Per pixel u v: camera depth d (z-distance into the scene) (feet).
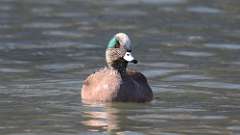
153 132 50.19
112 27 90.12
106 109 56.75
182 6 102.01
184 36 85.51
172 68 71.36
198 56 76.38
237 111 55.98
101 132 50.21
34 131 50.39
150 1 105.81
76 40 83.66
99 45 81.51
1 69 70.38
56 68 71.31
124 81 59.31
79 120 53.42
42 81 65.87
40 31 87.61
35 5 102.89
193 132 50.19
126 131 50.44
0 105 57.52
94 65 72.64
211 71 69.92
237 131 50.39
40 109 56.49
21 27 89.45
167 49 79.51
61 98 60.08
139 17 95.81
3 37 84.43
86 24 91.61
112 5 103.60
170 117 54.39
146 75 68.64
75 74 68.95
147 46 80.84
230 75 68.28
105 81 59.47
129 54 59.06
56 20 93.66
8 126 51.70
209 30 88.38
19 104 57.93
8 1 104.94
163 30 88.63
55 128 51.19
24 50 78.79
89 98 59.62
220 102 58.85
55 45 81.20
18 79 66.49
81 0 107.45
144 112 55.98
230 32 87.15
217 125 51.98
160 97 60.90
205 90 63.05
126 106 57.82
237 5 102.12
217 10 99.30
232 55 76.64
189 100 59.72
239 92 62.23
